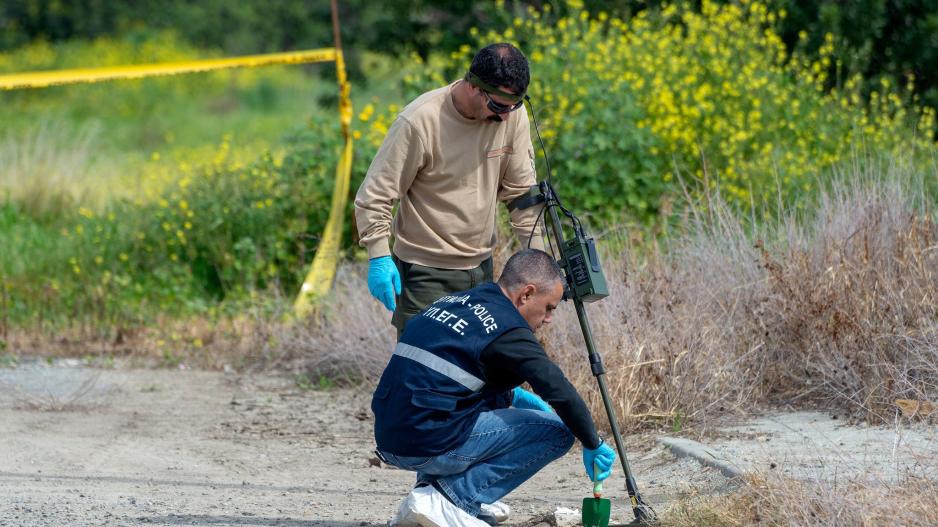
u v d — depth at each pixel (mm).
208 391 29047
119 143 86688
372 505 18500
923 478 15664
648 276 26062
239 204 39562
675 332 24062
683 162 36781
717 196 29125
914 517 13938
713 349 23594
